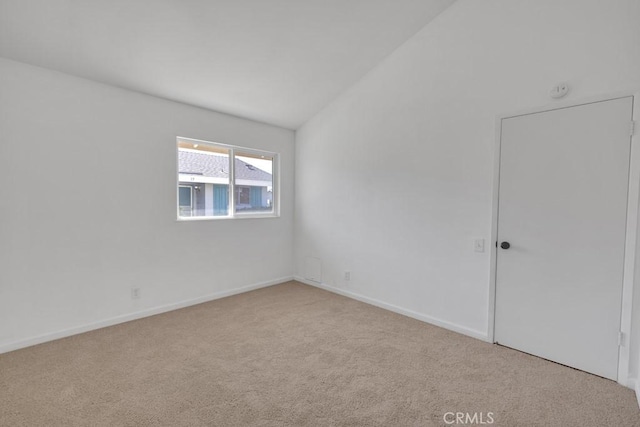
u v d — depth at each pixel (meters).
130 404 1.77
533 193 2.35
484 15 2.56
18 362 2.21
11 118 2.34
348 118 3.69
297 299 3.69
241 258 3.93
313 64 3.14
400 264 3.23
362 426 1.63
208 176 3.64
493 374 2.12
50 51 2.34
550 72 2.24
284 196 4.39
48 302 2.54
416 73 3.03
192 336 2.67
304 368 2.18
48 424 1.61
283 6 2.40
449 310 2.87
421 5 2.69
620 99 1.97
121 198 2.91
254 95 3.43
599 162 2.06
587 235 2.12
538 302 2.35
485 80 2.57
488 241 2.59
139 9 2.16
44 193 2.50
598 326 2.10
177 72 2.83
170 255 3.27
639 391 1.81
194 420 1.66
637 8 1.91
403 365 2.23
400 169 3.20
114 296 2.90
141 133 3.02
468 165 2.69
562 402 1.83
